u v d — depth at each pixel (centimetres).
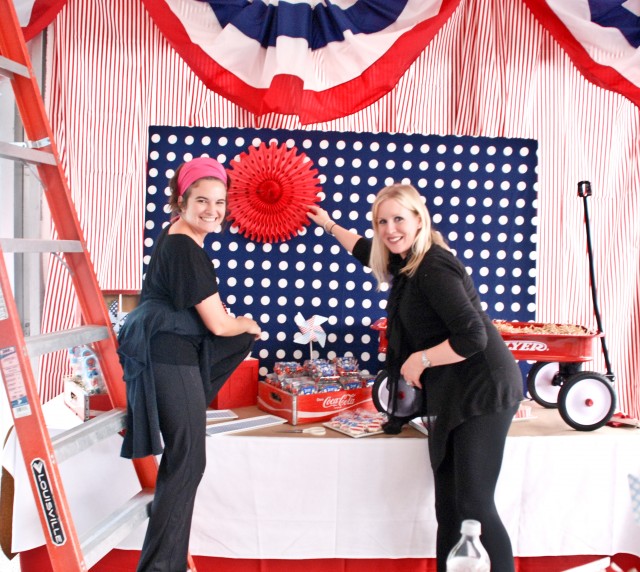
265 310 307
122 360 209
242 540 241
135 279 302
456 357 208
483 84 306
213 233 304
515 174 308
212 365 228
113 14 293
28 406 169
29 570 243
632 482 139
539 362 289
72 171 296
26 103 209
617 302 318
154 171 300
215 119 303
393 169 306
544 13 294
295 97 276
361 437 242
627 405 316
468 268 310
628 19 288
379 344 302
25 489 231
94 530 195
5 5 202
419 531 243
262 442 239
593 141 313
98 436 198
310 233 305
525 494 245
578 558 253
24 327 299
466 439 213
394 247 224
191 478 210
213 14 279
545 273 314
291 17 275
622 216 316
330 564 250
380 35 279
